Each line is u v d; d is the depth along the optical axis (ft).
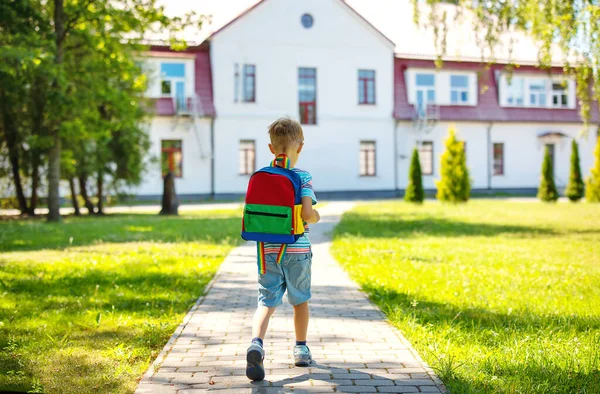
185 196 119.34
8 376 13.23
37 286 24.93
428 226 57.57
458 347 15.81
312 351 15.48
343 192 128.67
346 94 128.26
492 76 136.36
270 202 13.48
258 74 122.93
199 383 12.94
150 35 114.93
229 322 18.74
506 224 59.93
